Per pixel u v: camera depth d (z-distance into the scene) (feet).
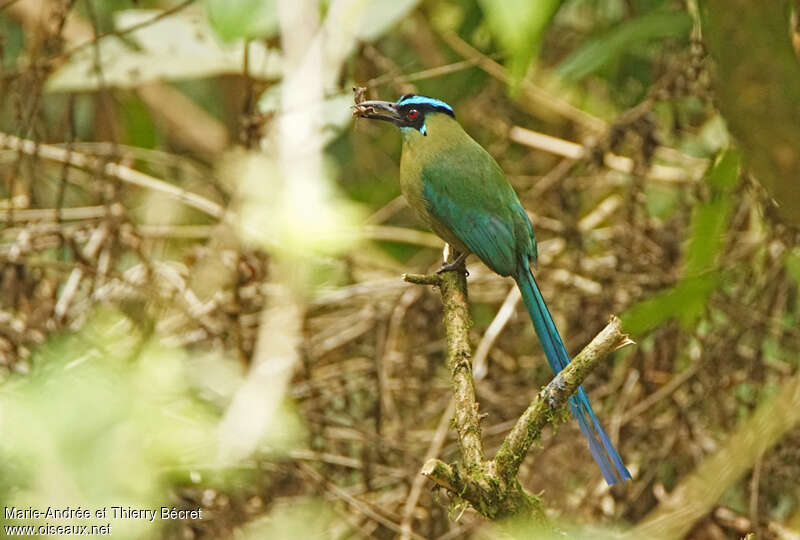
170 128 48.24
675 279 34.47
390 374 37.88
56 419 15.84
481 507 17.04
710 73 22.38
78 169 40.55
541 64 43.42
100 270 34.58
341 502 34.83
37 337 32.94
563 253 38.42
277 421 31.48
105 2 43.75
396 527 32.40
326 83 33.99
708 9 17.34
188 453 27.43
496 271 29.50
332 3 32.07
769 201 27.89
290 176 33.30
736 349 33.91
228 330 35.63
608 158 38.68
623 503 33.76
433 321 37.68
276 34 36.55
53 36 35.73
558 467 34.45
